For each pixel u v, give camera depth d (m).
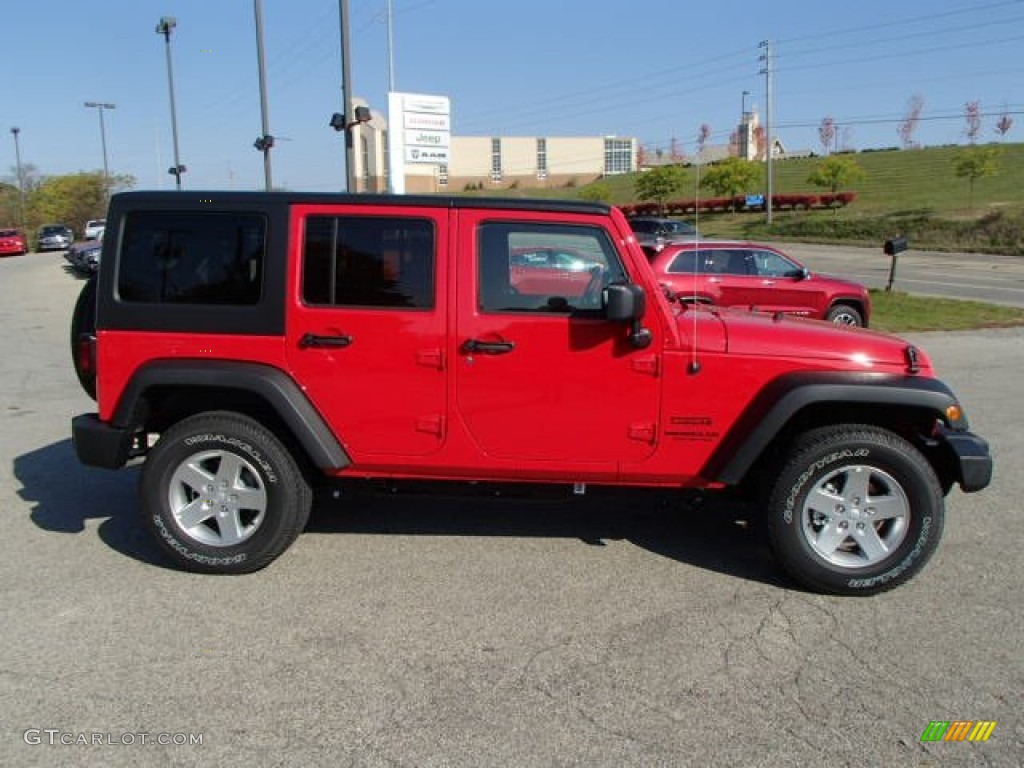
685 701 3.24
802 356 4.21
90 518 5.22
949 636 3.77
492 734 3.02
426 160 21.67
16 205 71.38
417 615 3.93
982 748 2.97
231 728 3.05
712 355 4.18
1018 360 11.39
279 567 4.48
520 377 4.20
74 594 4.13
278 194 4.24
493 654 3.58
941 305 17.42
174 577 4.34
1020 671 3.47
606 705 3.20
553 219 4.14
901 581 4.13
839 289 13.01
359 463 4.33
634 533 5.04
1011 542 4.89
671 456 4.26
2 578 4.32
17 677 3.37
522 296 4.20
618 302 3.88
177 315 4.26
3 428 7.57
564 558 4.64
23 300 19.91
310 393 4.26
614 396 4.21
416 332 4.20
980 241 37.16
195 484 4.32
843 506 4.15
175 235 4.26
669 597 4.15
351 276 4.21
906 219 43.22
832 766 2.86
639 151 114.12
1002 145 74.62
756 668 3.48
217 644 3.65
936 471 4.45
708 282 12.62
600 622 3.88
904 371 4.24
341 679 3.38
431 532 5.01
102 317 4.29
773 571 4.49
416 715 3.13
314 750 2.93
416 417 4.26
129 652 3.57
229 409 4.51
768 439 4.09
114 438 4.32
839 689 3.33
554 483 4.43
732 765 2.86
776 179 75.06
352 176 20.17
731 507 5.52
